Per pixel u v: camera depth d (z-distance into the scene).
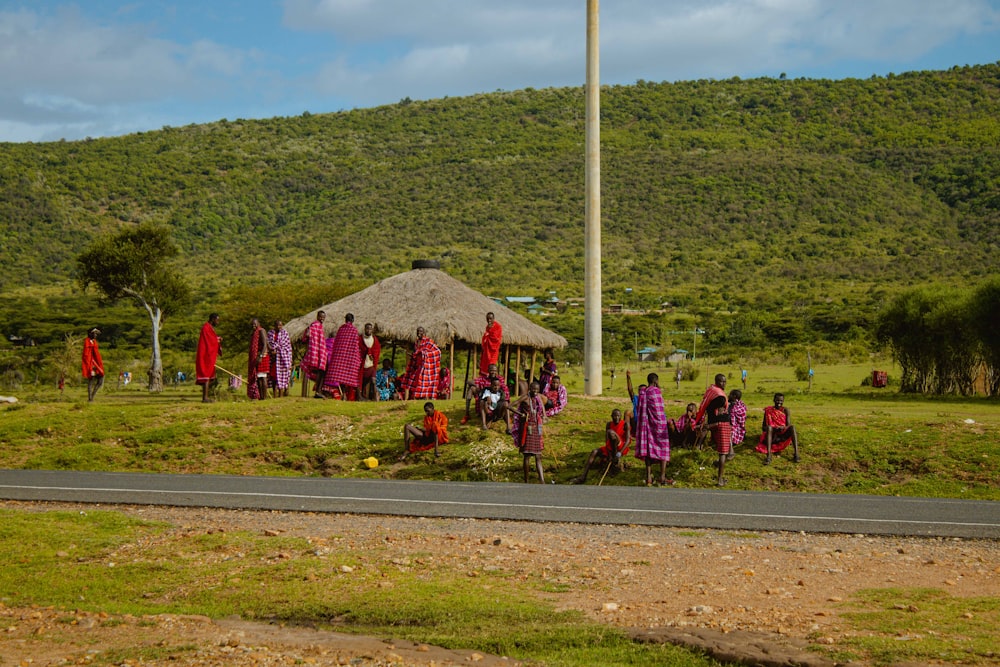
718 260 143.38
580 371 52.16
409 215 177.00
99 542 11.76
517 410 16.14
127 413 20.50
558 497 14.02
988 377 35.00
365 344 22.75
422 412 19.55
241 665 7.80
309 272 140.62
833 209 166.62
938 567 10.17
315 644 8.37
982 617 8.44
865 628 8.19
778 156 190.00
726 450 15.84
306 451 18.20
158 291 43.59
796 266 137.75
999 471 15.49
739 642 7.88
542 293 119.56
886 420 18.34
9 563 11.04
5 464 18.30
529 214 172.12
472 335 23.78
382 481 15.73
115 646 8.31
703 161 189.62
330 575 10.24
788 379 44.69
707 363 59.66
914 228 158.00
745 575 9.95
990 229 153.75
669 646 7.95
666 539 11.45
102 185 177.00
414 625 8.88
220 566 10.76
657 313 93.38
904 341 36.72
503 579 10.02
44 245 142.25
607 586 9.70
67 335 69.31
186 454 18.39
